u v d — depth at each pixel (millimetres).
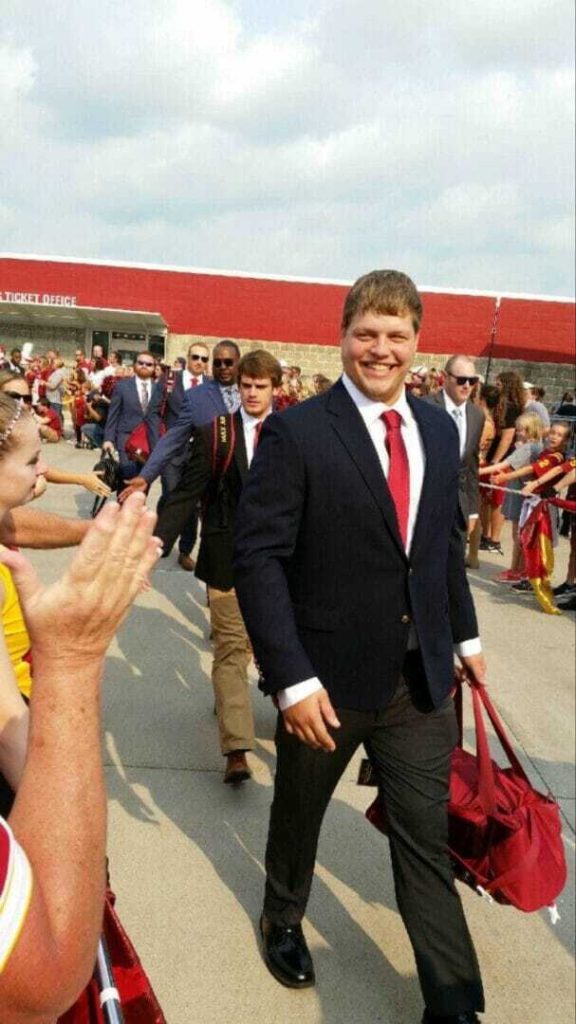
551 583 7414
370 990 2273
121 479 7449
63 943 747
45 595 786
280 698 1907
